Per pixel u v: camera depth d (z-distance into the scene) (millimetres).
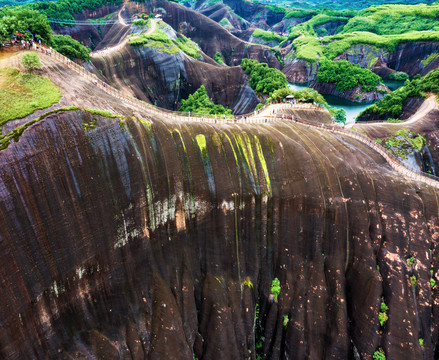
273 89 112500
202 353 41125
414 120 78750
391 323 41062
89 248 34281
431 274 44000
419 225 45438
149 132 40625
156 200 39938
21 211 29469
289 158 47656
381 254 44844
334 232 45875
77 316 33500
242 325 42844
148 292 38812
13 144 29875
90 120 35688
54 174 32062
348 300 44844
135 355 35938
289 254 45906
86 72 49656
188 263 42281
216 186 43875
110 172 36312
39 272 30438
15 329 28375
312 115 72500
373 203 46938
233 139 46750
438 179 55719
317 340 43125
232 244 44219
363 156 52656
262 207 46156
